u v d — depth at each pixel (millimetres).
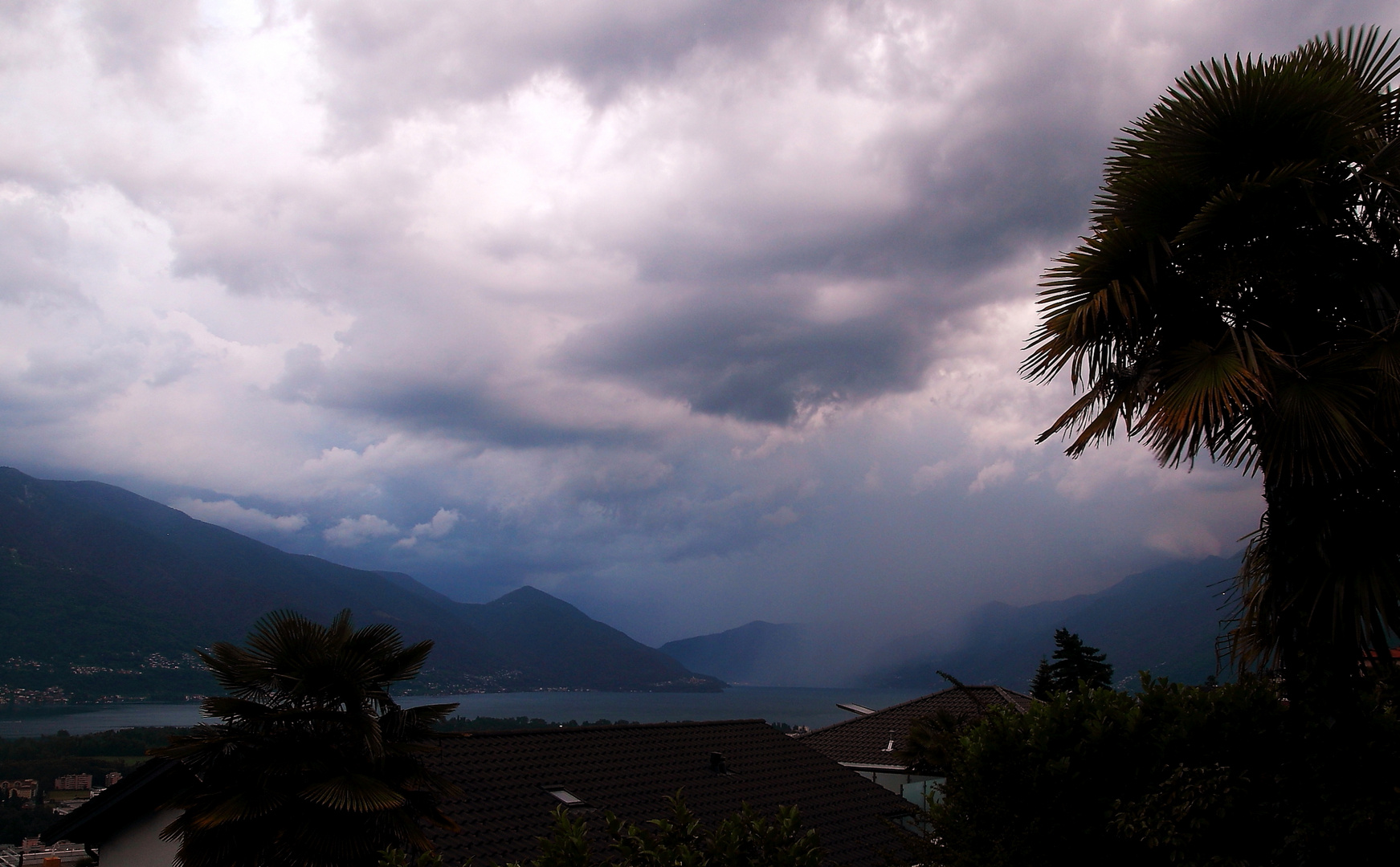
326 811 11703
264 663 12992
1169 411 6191
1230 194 6219
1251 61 6266
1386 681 5707
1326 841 5328
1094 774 5930
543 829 15312
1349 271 6227
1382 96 6199
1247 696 5918
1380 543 5656
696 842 5117
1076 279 6887
